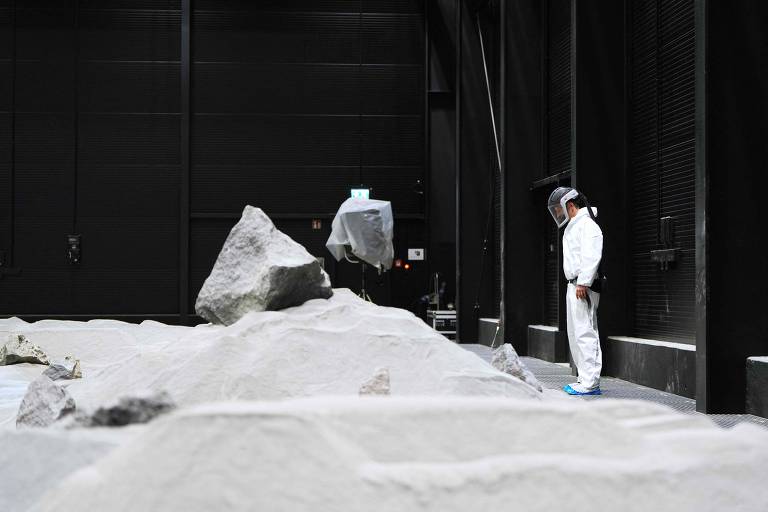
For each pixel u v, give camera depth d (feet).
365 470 3.93
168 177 41.39
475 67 37.76
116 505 3.81
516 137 30.60
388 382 8.86
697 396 15.44
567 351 26.76
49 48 41.32
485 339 35.29
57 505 3.92
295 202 41.98
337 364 11.25
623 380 20.88
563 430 4.44
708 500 4.16
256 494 3.81
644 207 21.50
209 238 41.55
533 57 30.73
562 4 28.58
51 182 40.91
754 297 15.16
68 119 41.11
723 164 15.16
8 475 4.64
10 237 40.57
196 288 41.27
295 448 3.91
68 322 26.37
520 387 12.12
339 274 41.65
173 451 3.91
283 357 11.15
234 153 41.91
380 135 42.42
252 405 4.18
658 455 4.35
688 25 18.83
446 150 42.11
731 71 15.20
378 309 13.53
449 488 3.90
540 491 4.00
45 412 10.07
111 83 41.45
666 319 19.98
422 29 42.78
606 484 4.08
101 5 41.55
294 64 42.37
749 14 15.21
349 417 4.21
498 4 36.24
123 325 25.96
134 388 11.34
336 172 42.22
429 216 41.75
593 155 22.39
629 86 22.43
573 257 18.69
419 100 42.55
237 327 12.07
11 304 40.45
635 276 22.04
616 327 22.17
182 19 41.45
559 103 29.01
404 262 41.91
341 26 42.63
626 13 22.49
